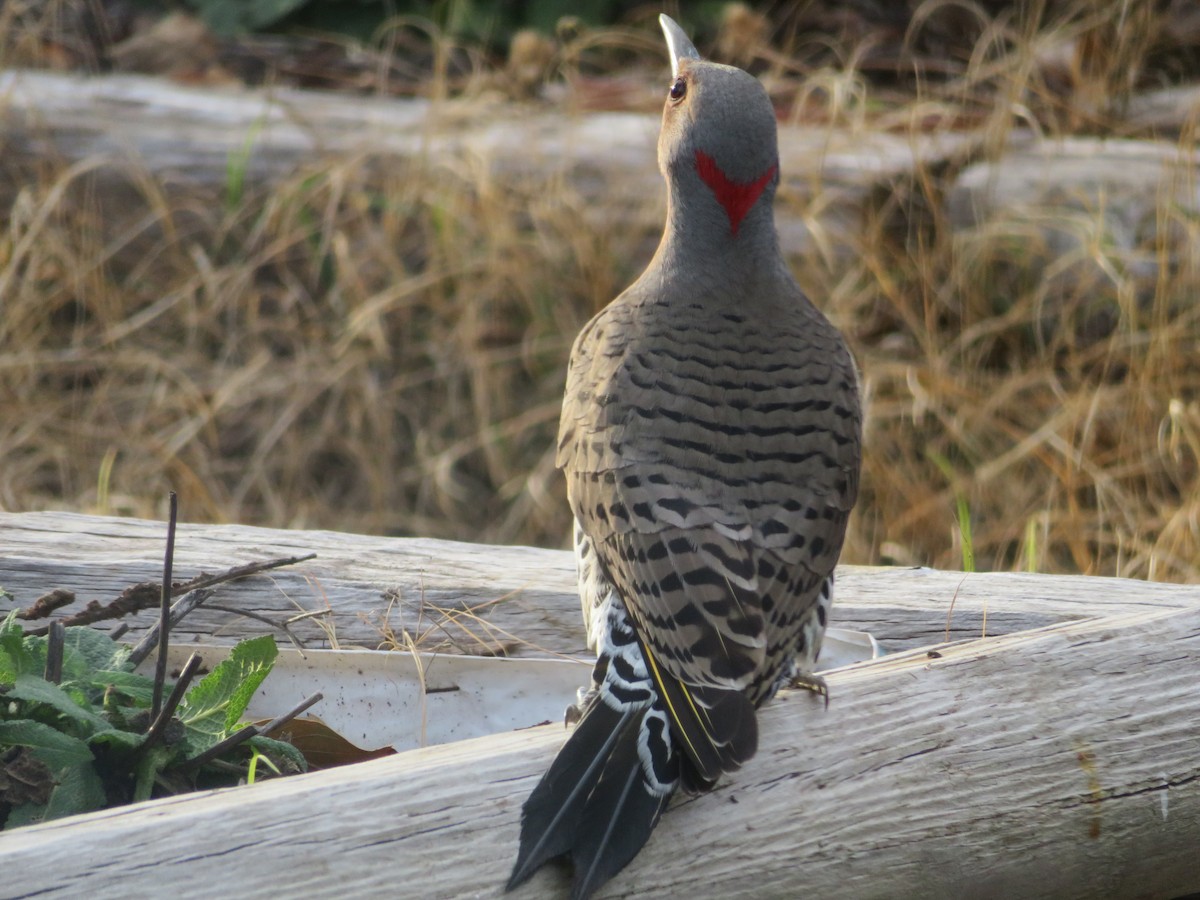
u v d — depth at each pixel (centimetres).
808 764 529
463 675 670
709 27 1662
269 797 473
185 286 1324
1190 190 1270
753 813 516
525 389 1337
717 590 544
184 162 1370
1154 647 571
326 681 664
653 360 621
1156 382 1183
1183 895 590
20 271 1344
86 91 1423
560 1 1655
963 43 1653
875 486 1184
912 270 1309
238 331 1334
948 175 1373
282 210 1345
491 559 770
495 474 1271
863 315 1315
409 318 1335
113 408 1289
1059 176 1319
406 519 1250
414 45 1659
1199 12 1608
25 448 1255
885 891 528
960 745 542
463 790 492
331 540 775
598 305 1304
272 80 1513
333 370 1284
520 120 1435
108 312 1327
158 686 561
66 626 634
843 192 1334
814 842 520
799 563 571
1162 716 559
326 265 1370
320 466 1297
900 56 1634
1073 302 1248
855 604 731
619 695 529
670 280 655
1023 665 561
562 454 645
